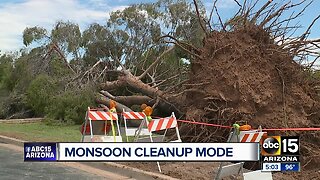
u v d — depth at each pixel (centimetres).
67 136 1599
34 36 3069
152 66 1909
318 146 1091
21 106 2511
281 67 1166
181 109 1391
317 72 1258
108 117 1225
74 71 2395
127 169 986
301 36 1219
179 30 3152
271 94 1126
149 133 1028
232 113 1123
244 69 1155
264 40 1205
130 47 3403
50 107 2164
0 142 1545
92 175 974
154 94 1647
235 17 1252
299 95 1148
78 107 2108
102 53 3378
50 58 2497
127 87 1967
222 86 1158
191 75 1272
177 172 946
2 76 2802
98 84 2111
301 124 1099
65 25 3189
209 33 1266
